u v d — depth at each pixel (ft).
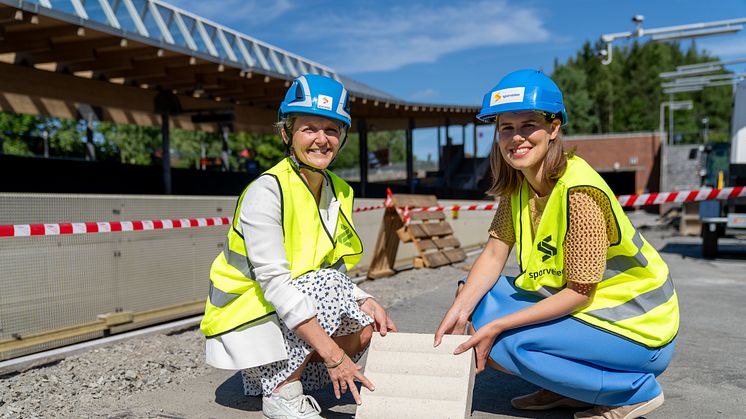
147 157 163.73
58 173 42.60
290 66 51.85
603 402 7.92
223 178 60.80
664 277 8.00
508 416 8.95
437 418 7.20
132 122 63.62
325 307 7.80
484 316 8.34
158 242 17.19
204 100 51.70
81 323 14.87
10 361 12.51
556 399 9.09
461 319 8.48
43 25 28.84
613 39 53.78
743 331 15.07
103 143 154.61
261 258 7.66
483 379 11.02
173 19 35.29
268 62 47.91
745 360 12.19
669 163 176.24
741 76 78.59
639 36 53.01
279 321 7.98
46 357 12.89
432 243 30.37
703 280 25.61
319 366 9.34
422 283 24.25
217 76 41.39
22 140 133.08
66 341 14.29
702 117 383.86
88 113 59.11
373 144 357.61
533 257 8.08
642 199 27.30
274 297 7.57
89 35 30.73
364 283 24.57
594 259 7.47
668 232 61.11
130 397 10.03
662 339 7.73
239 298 8.14
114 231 15.10
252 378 8.86
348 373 7.63
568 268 7.63
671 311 7.93
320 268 8.48
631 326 7.62
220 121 49.73
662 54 408.87
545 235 7.89
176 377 11.17
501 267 9.01
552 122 7.73
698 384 10.59
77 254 14.82
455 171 111.86
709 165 53.06
